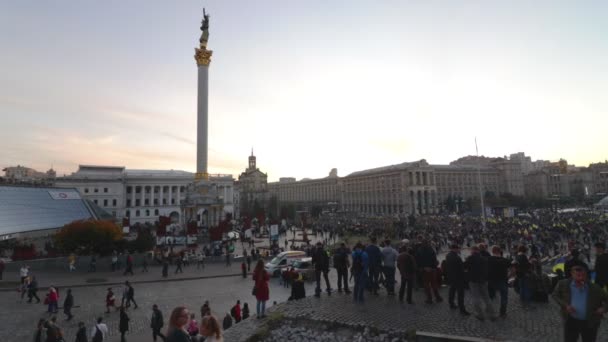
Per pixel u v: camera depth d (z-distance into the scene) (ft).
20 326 70.44
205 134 244.83
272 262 120.78
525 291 47.55
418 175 552.41
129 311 81.61
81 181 381.40
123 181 396.98
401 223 254.68
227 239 178.70
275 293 95.25
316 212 517.55
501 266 40.98
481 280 39.50
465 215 388.57
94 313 79.56
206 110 243.81
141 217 402.11
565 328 26.84
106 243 142.92
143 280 112.57
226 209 441.68
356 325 39.29
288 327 41.83
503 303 40.68
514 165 647.56
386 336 36.81
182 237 222.48
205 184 246.47
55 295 78.74
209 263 145.69
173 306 85.40
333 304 47.65
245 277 118.62
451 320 39.73
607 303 25.72
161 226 183.01
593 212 357.41
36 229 207.92
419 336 35.47
